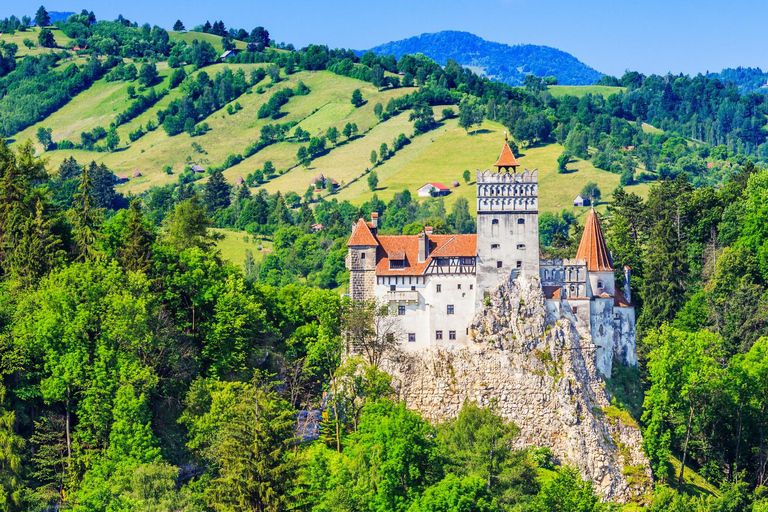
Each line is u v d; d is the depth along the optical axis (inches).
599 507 5064.0
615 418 5989.2
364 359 6127.0
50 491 4800.7
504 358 6048.2
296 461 4527.6
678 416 6156.5
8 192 6141.7
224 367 5816.9
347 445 5497.1
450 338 6146.7
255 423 4569.4
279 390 6023.6
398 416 5260.8
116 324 5182.1
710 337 6166.3
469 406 5625.0
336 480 4830.2
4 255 6043.3
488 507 4813.0
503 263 6156.5
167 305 5964.6
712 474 6176.2
